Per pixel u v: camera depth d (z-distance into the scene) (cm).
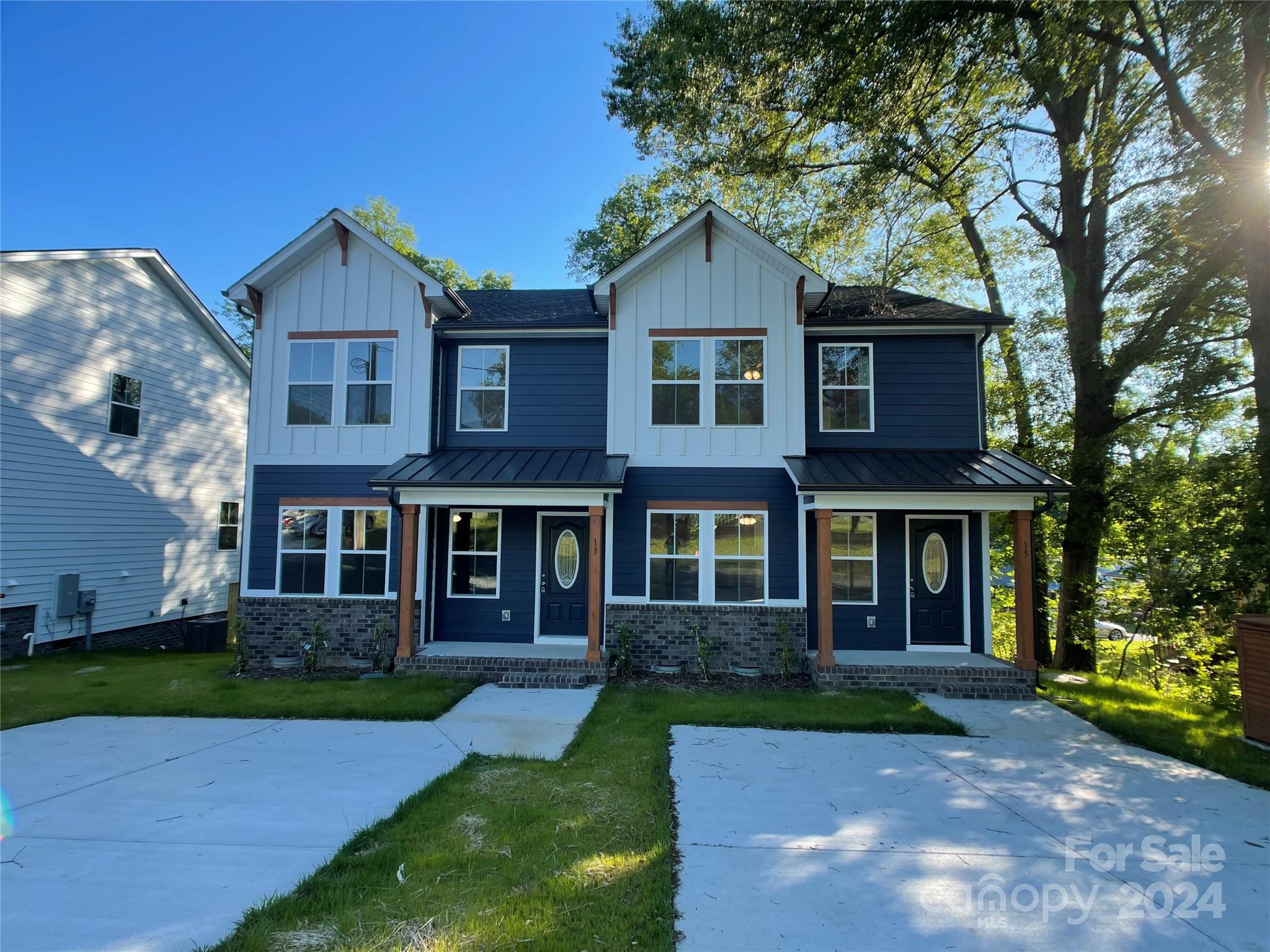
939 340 1091
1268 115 929
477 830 440
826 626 911
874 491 896
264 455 1075
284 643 1039
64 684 913
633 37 1442
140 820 456
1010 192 1442
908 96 1152
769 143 1420
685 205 2075
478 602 1085
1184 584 951
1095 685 962
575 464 1002
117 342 1396
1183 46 944
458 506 1059
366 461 1066
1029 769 594
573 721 720
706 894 364
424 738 658
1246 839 450
